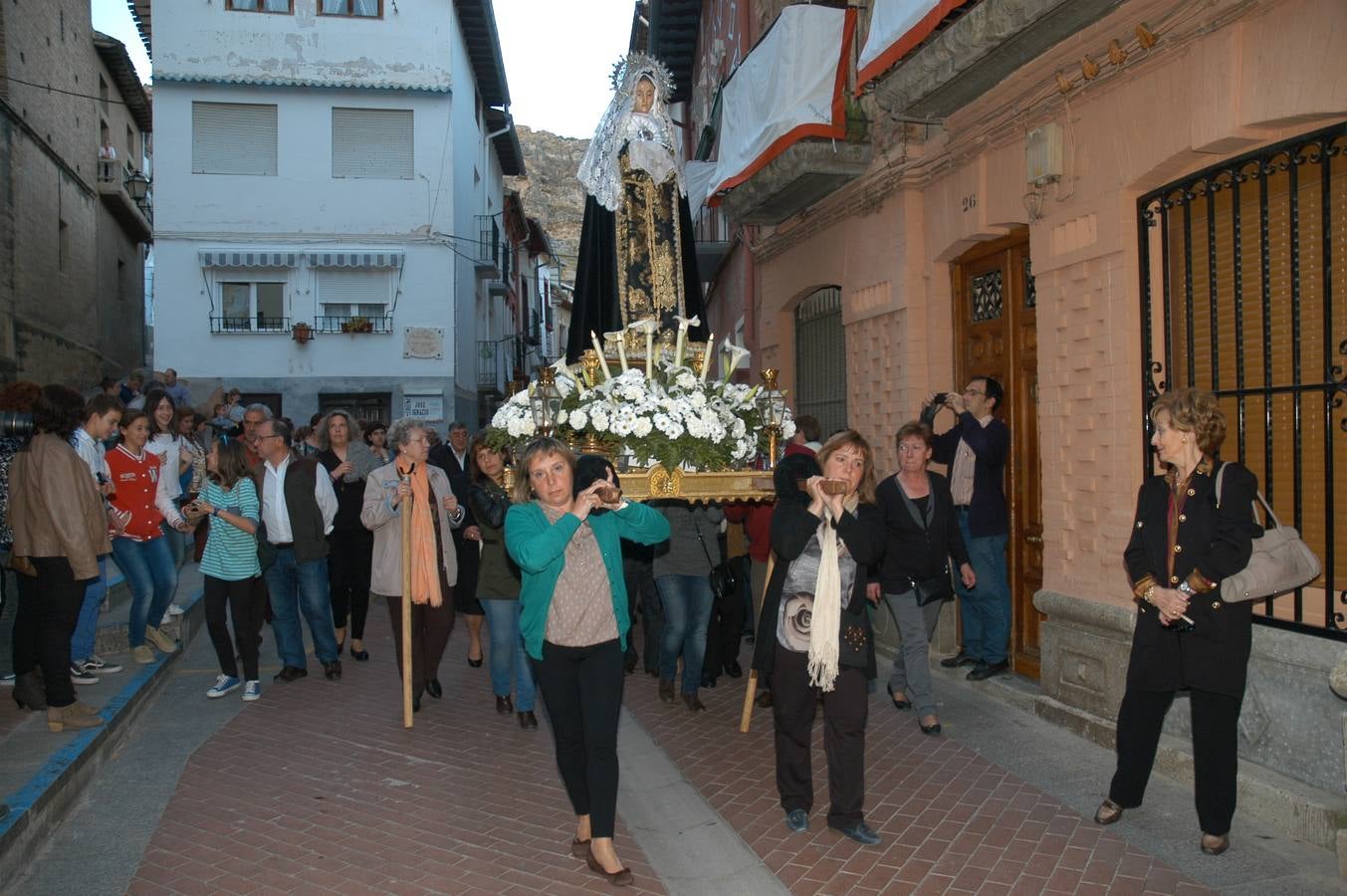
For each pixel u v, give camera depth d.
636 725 6.88
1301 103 4.72
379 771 5.92
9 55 16.61
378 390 22.20
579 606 4.50
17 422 6.02
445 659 9.29
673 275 7.38
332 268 22.02
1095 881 4.22
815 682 4.75
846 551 4.78
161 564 7.97
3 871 4.31
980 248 8.02
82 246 21.22
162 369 21.56
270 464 8.02
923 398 8.52
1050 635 6.65
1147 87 5.73
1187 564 4.44
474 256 26.27
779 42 8.80
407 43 22.22
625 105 7.34
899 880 4.30
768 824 4.97
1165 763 5.42
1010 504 7.71
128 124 26.44
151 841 4.86
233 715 7.16
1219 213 5.70
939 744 6.13
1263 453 5.45
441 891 4.31
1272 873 4.26
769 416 6.82
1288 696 4.93
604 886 4.36
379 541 7.34
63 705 5.89
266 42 21.77
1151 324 5.97
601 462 4.69
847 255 9.66
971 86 7.10
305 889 4.33
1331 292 5.05
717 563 7.20
